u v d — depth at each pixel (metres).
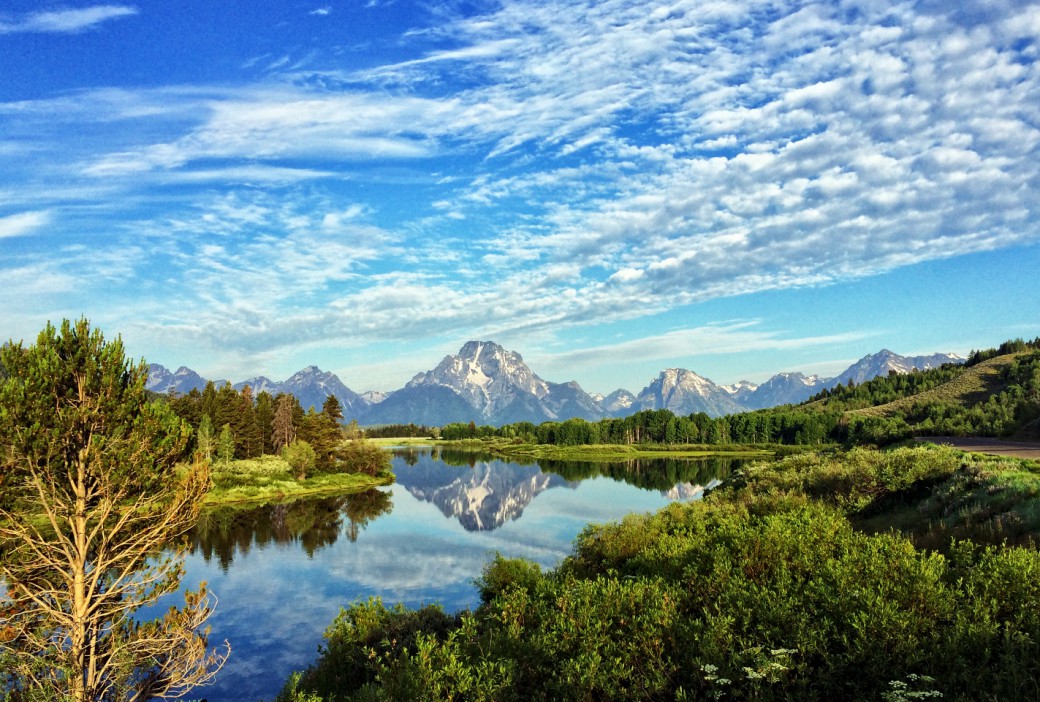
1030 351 149.25
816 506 24.03
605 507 63.94
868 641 7.94
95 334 14.85
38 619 13.73
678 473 106.31
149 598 15.38
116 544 14.73
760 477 36.38
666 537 17.45
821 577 10.45
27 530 13.61
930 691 7.11
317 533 51.12
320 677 16.66
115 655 14.48
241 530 52.81
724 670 8.34
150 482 15.19
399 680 10.45
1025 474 21.55
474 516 60.09
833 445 55.22
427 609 19.62
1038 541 13.23
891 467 27.84
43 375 13.73
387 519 58.94
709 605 10.57
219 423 98.88
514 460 156.12
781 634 8.92
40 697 12.80
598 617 10.72
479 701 9.19
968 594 9.45
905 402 149.75
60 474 14.29
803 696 7.65
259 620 28.77
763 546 12.60
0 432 13.01
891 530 18.28
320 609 30.23
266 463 90.69
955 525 17.72
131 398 15.00
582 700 8.71
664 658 9.42
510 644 10.75
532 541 46.88
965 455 30.05
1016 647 7.58
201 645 15.94
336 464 107.69
